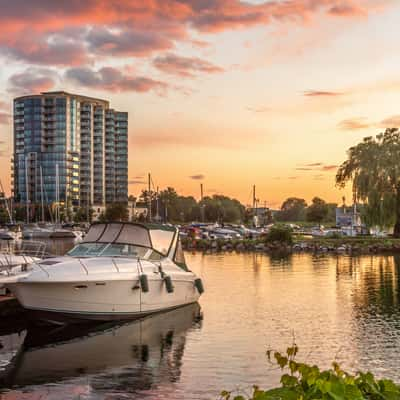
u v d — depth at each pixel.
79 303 14.79
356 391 3.78
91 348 12.81
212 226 93.12
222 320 16.05
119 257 16.73
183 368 11.14
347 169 50.16
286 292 21.78
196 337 13.89
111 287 15.20
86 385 10.05
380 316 16.64
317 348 12.84
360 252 46.59
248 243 51.06
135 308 15.99
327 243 49.78
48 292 14.34
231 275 28.25
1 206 122.25
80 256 16.94
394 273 29.09
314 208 147.50
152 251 17.33
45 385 10.06
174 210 159.62
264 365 11.34
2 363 11.58
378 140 49.72
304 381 4.02
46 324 14.75
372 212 48.09
